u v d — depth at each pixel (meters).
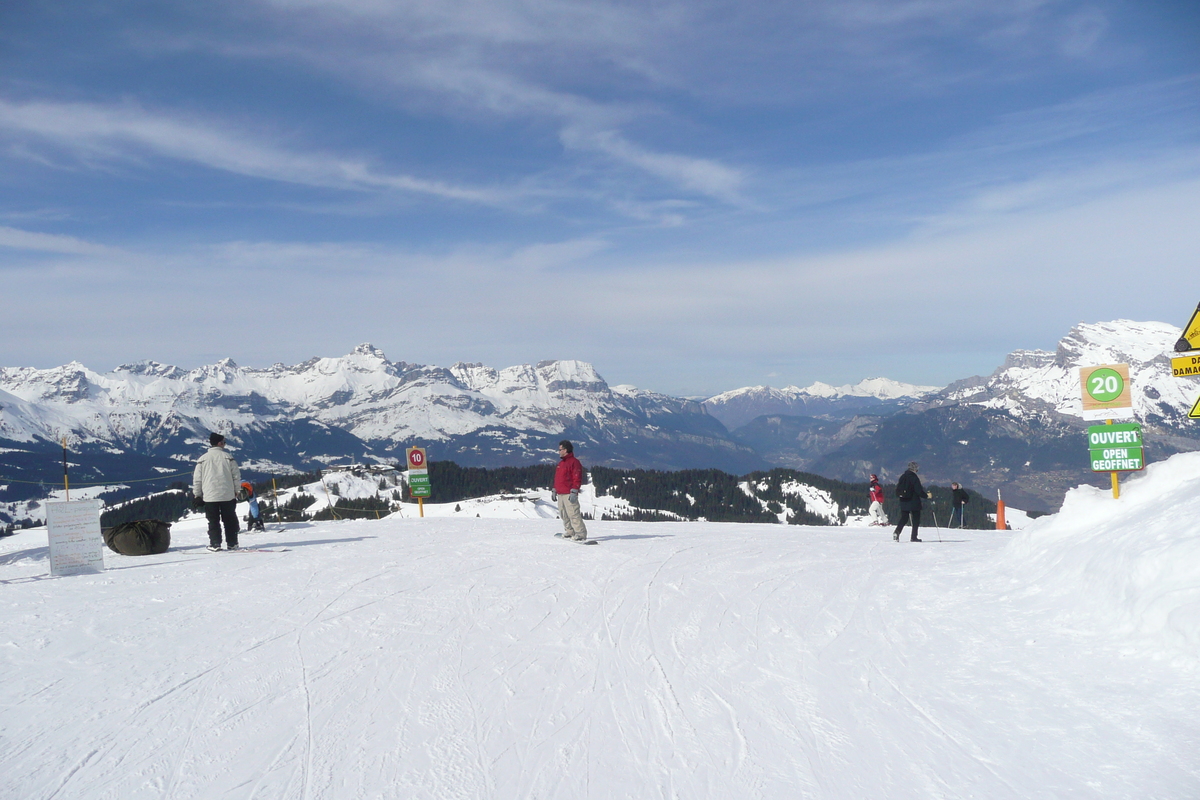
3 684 7.13
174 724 6.21
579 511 17.05
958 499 30.69
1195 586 6.85
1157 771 5.08
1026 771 5.27
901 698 6.71
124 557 15.04
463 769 5.43
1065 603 8.62
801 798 4.99
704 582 11.95
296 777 5.31
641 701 6.75
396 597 10.80
